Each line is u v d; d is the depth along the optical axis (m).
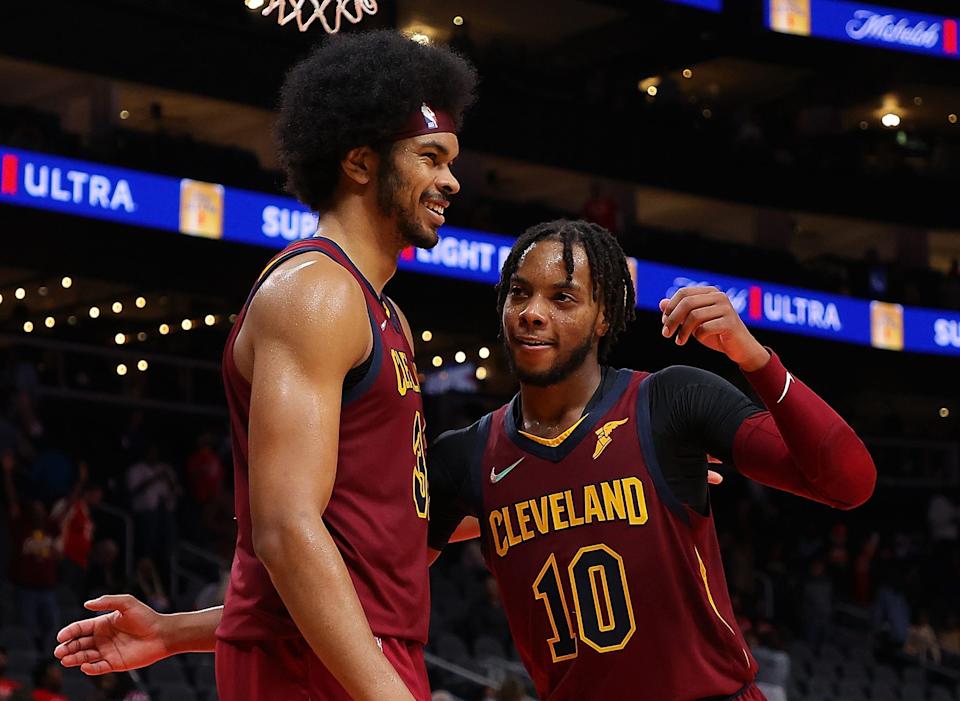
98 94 29.17
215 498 22.72
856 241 40.31
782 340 32.44
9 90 30.55
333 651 3.73
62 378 25.70
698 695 4.71
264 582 4.05
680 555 4.76
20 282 31.34
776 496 33.22
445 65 4.40
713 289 4.38
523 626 4.97
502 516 4.96
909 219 36.31
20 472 21.44
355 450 4.11
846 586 29.38
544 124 31.98
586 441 4.86
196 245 26.06
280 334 3.94
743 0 33.91
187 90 26.92
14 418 22.53
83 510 19.66
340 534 4.06
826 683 23.56
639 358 31.25
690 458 4.82
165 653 5.02
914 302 34.75
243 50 27.59
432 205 4.36
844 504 4.46
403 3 34.91
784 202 35.19
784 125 37.72
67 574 19.42
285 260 4.11
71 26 25.64
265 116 31.70
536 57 38.75
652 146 33.53
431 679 19.03
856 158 37.03
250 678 4.05
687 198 37.31
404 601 4.16
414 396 4.33
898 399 39.88
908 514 34.66
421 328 29.28
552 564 4.85
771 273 33.09
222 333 30.48
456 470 5.11
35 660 16.30
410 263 27.50
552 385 4.88
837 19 35.16
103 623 4.97
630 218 35.28
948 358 34.59
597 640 4.77
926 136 38.97
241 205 25.56
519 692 12.77
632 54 37.59
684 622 4.75
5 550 21.19
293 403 3.87
